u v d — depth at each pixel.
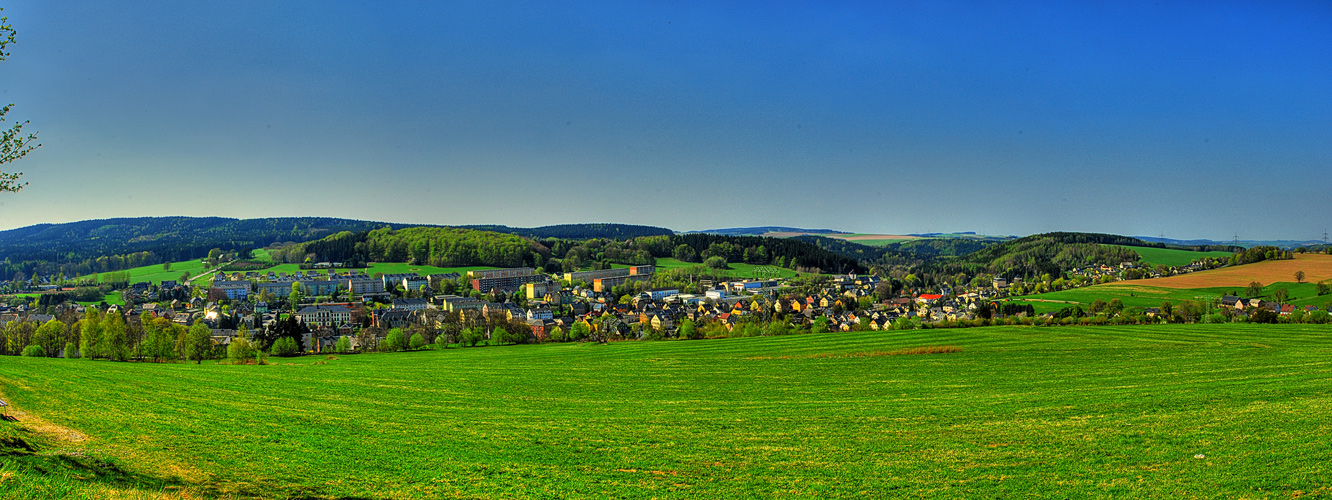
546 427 39.59
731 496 26.48
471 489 26.88
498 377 65.62
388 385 58.91
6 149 26.92
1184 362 68.50
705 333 121.88
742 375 67.19
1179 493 25.27
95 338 100.00
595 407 47.94
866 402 49.09
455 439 35.78
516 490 26.91
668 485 27.84
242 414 41.28
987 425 38.56
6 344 118.00
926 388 56.62
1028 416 41.19
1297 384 49.16
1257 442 31.22
